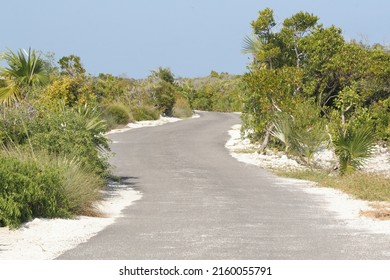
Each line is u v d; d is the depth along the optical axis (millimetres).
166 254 11852
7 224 14094
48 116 22719
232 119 69188
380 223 15180
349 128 28094
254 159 32688
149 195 20781
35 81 25516
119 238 13430
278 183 23938
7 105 24344
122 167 29031
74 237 13500
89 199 17469
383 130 32812
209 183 23844
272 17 38219
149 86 70562
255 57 38594
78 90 39750
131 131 50875
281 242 12938
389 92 35125
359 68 34188
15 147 20281
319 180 24531
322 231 14164
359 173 25203
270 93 33031
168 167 29125
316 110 31281
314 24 37906
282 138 32656
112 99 64188
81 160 20859
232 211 17344
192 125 58500
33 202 15227
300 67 37719
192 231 14250
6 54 25141
